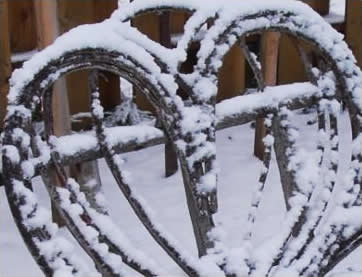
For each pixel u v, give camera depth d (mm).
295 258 2352
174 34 4250
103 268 2133
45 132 2088
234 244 3166
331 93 2445
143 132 2279
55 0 3105
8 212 3488
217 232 2256
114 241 2156
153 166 3977
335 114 2443
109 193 3676
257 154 4004
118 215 3461
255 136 4012
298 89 2439
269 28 2344
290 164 2404
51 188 2086
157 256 3072
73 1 3934
